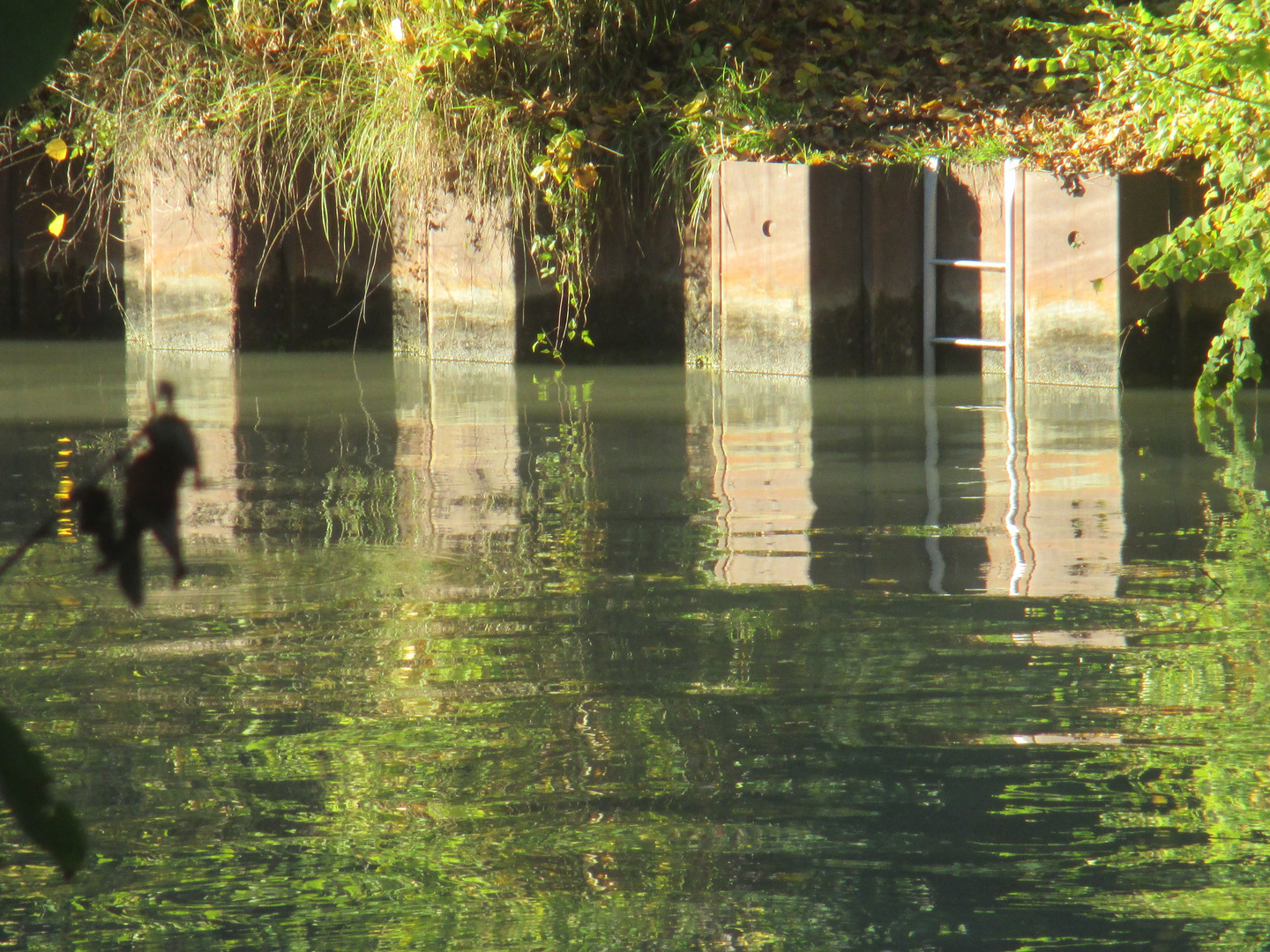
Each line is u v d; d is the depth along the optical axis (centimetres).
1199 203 2630
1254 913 696
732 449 2023
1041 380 2702
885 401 2491
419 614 1216
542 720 971
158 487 197
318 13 3173
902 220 2848
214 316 3409
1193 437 2064
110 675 1062
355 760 902
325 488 1756
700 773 877
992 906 707
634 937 685
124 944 678
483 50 2920
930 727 951
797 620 1192
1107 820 805
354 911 713
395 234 3312
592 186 3016
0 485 1788
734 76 3092
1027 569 1345
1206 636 1134
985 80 3216
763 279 2864
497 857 771
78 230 3641
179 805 835
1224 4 2100
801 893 727
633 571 1352
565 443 2083
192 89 3284
